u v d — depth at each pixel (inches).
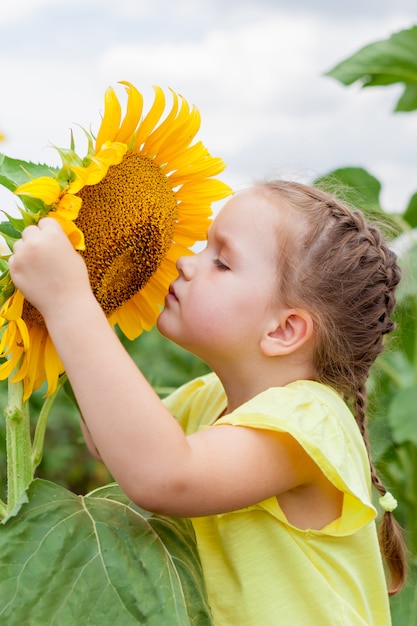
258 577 72.6
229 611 73.0
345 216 81.0
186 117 74.7
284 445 71.2
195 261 78.5
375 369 132.0
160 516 72.9
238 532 73.5
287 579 72.6
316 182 102.3
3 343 67.4
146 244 73.9
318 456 69.4
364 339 80.9
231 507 69.1
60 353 65.4
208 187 79.7
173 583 66.4
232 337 76.7
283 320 76.9
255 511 73.7
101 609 63.7
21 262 64.7
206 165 78.3
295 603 72.1
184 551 70.7
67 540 65.4
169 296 79.2
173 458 65.6
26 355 68.9
